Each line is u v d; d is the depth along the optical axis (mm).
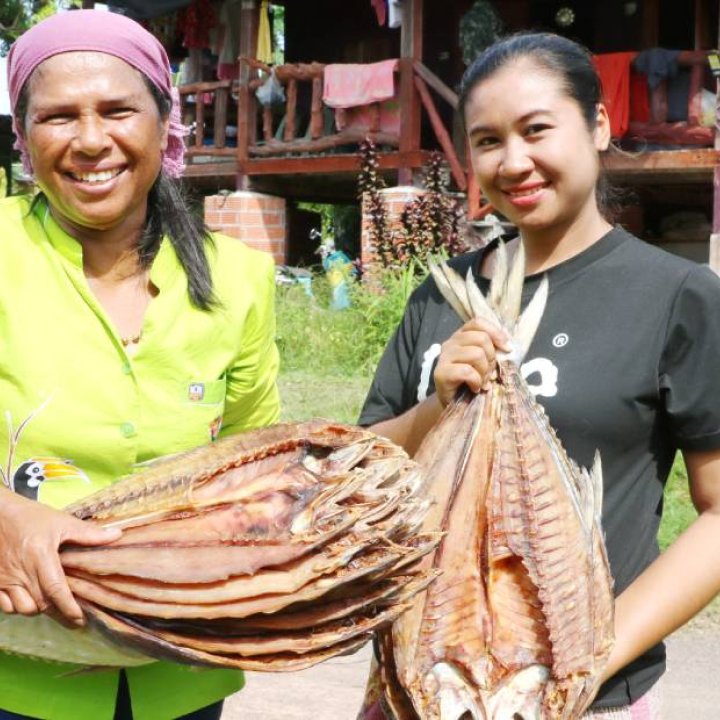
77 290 2586
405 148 15258
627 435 2604
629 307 2635
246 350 2809
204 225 2801
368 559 1975
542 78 2697
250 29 17016
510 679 2350
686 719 4875
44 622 2178
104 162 2490
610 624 2336
